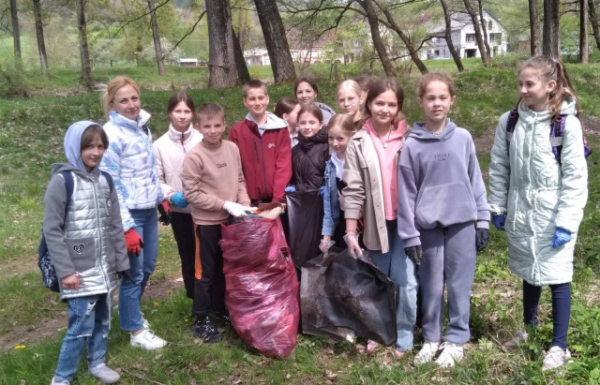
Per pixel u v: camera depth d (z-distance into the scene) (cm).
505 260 528
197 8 2627
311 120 415
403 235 350
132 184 399
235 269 396
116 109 400
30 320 516
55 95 2234
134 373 382
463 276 359
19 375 388
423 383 341
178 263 653
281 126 431
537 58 335
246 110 1487
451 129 351
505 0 4091
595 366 328
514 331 387
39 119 1414
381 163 362
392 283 361
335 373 367
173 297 521
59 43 4097
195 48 5156
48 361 404
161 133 1375
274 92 1617
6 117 1401
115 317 473
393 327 366
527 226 346
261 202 434
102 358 373
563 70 335
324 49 2336
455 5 3038
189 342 417
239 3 2172
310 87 485
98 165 355
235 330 417
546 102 337
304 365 373
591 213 642
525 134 344
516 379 331
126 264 369
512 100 1531
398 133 368
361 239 389
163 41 4644
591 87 1719
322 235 405
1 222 833
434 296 364
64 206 335
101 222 348
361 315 369
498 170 369
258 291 389
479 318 405
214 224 410
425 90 345
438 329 372
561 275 340
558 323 344
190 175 403
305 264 397
